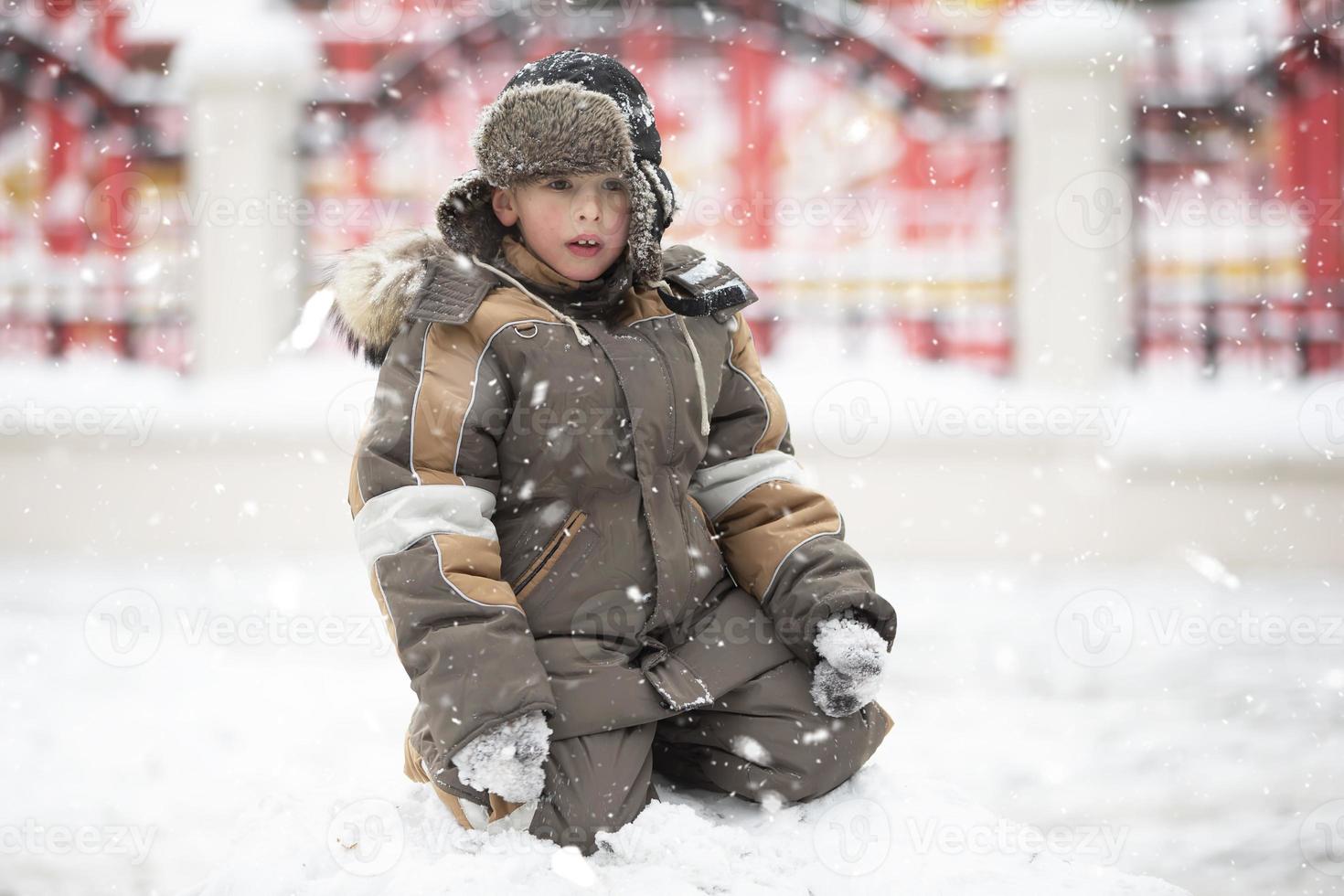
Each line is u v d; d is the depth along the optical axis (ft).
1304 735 37.45
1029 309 66.08
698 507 20.84
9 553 68.08
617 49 75.20
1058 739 37.04
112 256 73.46
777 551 20.36
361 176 76.84
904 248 76.69
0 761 34.99
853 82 71.51
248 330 68.64
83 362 72.74
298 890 17.90
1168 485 64.54
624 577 19.42
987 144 70.59
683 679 19.34
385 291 19.70
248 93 68.49
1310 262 74.08
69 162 76.38
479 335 19.27
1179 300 69.82
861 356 71.41
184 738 37.09
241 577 61.77
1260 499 63.98
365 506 18.84
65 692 42.65
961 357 73.31
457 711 17.52
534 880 17.43
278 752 35.42
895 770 21.50
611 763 18.66
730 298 20.76
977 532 65.67
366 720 39.14
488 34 71.72
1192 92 69.62
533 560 19.47
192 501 67.67
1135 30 66.74
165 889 26.22
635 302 20.56
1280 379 68.69
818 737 19.70
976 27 93.61
